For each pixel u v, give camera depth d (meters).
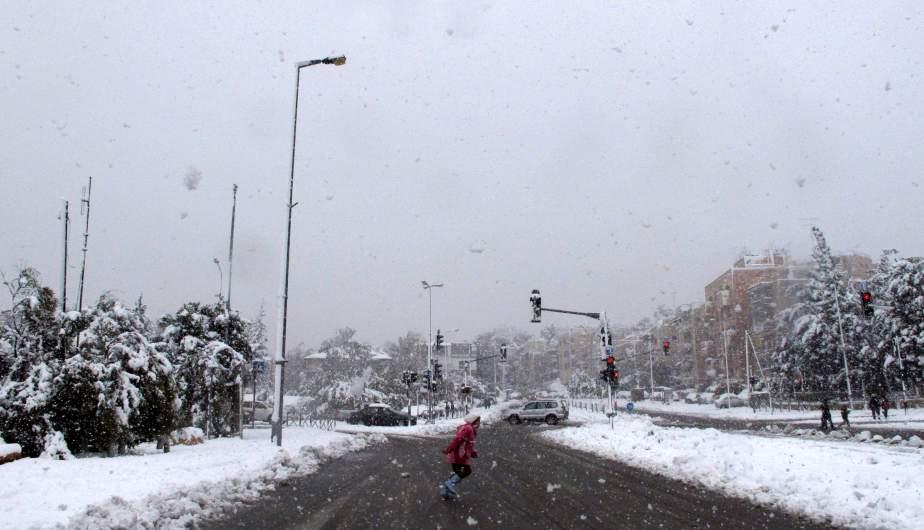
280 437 22.06
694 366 98.56
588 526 9.43
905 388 50.09
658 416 52.78
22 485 11.07
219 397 26.88
